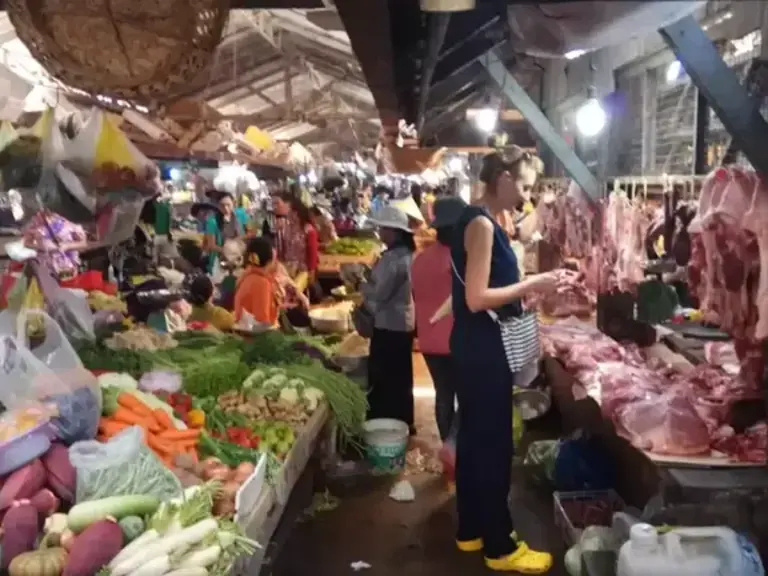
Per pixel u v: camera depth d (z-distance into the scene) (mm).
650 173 7559
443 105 7973
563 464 4719
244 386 4258
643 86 7785
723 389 4211
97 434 2871
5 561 2172
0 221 4309
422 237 9422
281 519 4320
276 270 7258
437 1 2725
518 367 3883
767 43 4512
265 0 3832
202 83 2990
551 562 4062
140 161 4082
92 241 4840
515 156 3832
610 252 5285
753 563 2869
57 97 6270
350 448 5738
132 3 2428
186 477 2777
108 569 2162
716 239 3625
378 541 4332
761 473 3543
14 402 2555
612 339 5906
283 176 13805
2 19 6543
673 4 2951
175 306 5746
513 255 3881
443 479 5203
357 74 14680
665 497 3502
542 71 12672
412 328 5852
